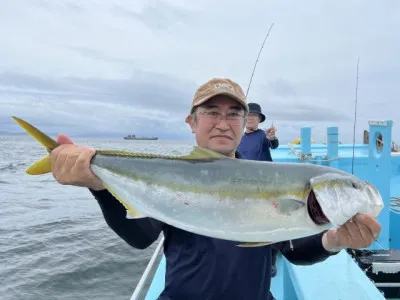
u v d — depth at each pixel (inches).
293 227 91.9
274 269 173.0
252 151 217.9
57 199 751.1
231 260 92.7
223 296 92.0
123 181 95.1
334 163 267.3
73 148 88.0
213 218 93.2
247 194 92.9
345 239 88.6
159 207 95.0
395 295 167.3
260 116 224.8
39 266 354.0
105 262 362.3
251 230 92.1
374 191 90.5
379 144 213.5
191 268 93.8
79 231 479.8
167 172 96.0
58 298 292.7
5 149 3078.2
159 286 160.1
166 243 101.9
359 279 138.6
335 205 87.8
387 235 207.6
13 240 439.5
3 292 301.1
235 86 105.6
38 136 87.6
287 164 96.6
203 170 96.2
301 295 128.7
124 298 293.0
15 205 675.4
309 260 102.1
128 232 96.1
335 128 270.1
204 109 105.0
